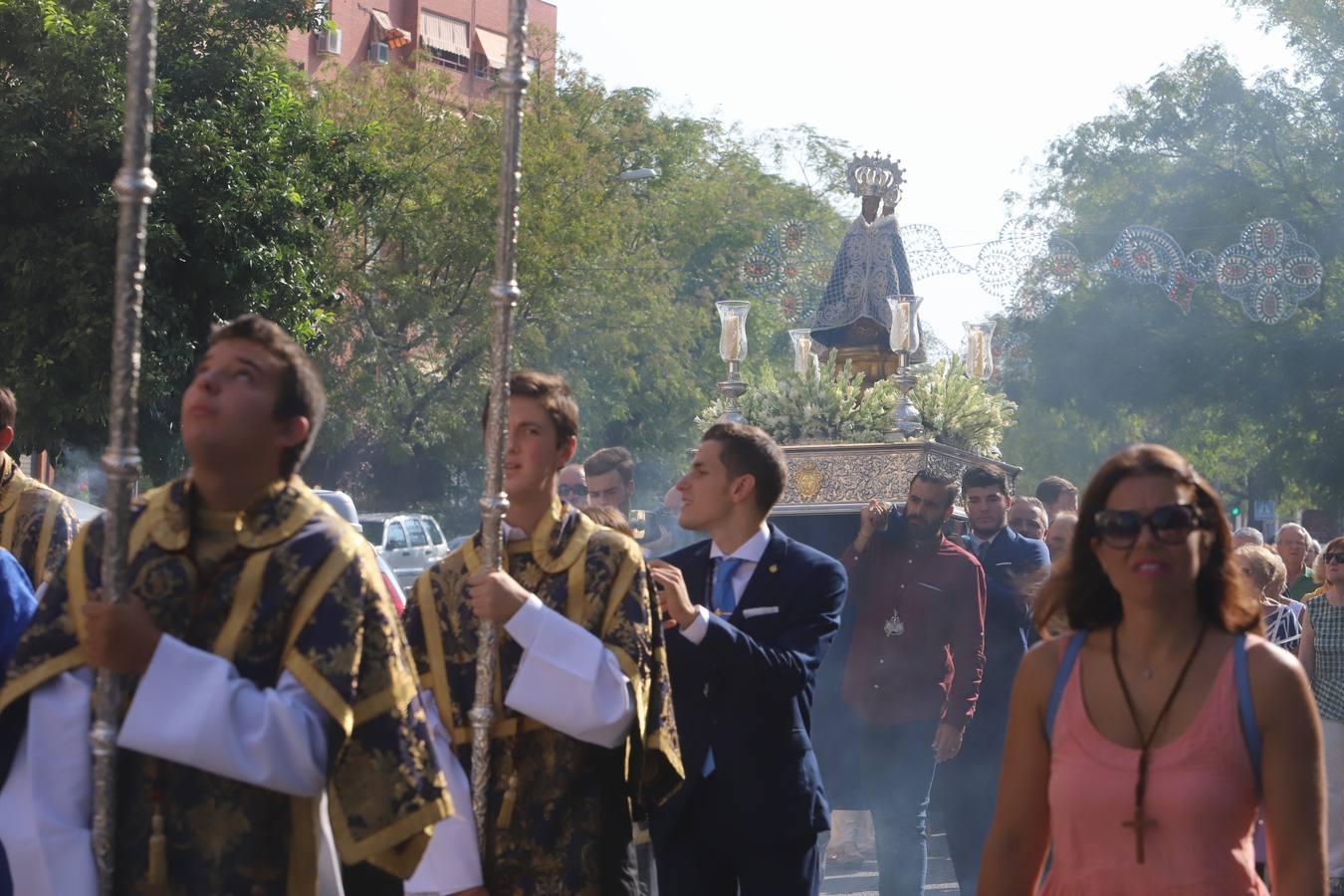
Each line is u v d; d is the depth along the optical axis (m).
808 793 5.28
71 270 16.81
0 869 3.44
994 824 3.57
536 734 4.09
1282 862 3.26
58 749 3.05
